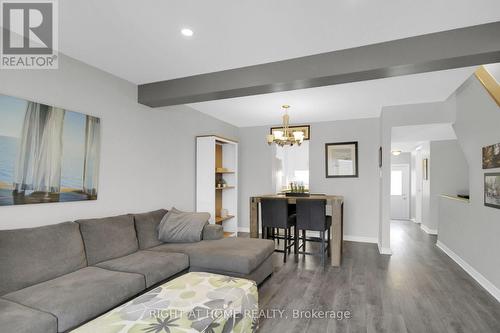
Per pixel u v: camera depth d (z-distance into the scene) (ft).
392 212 29.43
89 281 6.80
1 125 7.18
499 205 9.10
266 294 9.63
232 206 17.16
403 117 14.53
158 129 12.80
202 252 9.70
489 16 6.59
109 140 10.31
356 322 7.78
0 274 6.22
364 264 12.96
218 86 10.10
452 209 14.02
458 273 11.73
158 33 7.53
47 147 8.21
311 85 9.36
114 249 8.99
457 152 19.97
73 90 9.04
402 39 7.67
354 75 8.42
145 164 12.00
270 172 20.31
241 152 21.12
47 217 8.23
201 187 15.26
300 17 6.73
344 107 15.08
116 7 6.37
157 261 8.52
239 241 11.25
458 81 10.96
